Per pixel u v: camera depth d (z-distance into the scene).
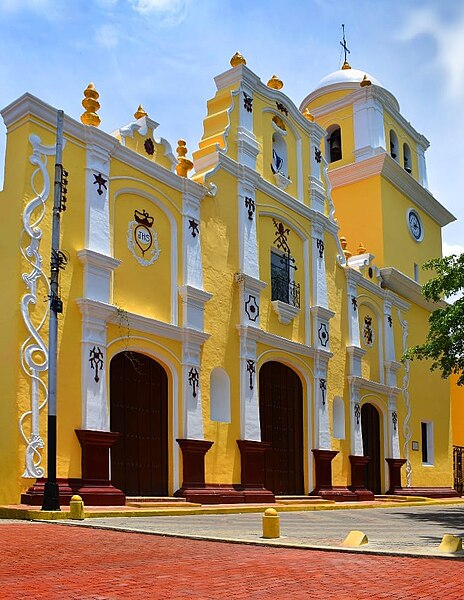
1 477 15.20
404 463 30.12
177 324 19.67
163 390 19.27
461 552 9.58
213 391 20.91
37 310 15.97
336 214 32.94
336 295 27.22
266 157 24.55
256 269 22.83
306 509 20.80
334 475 25.38
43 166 16.73
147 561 8.66
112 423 17.78
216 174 21.97
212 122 23.23
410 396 31.53
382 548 10.07
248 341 21.89
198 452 19.36
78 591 6.71
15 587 6.89
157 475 18.66
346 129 33.69
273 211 24.27
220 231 21.78
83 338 16.84
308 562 8.80
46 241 16.52
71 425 16.28
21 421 15.24
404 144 35.62
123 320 17.81
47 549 9.56
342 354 27.02
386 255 31.64
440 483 32.62
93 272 17.33
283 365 24.12
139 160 19.27
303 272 25.58
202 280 20.72
